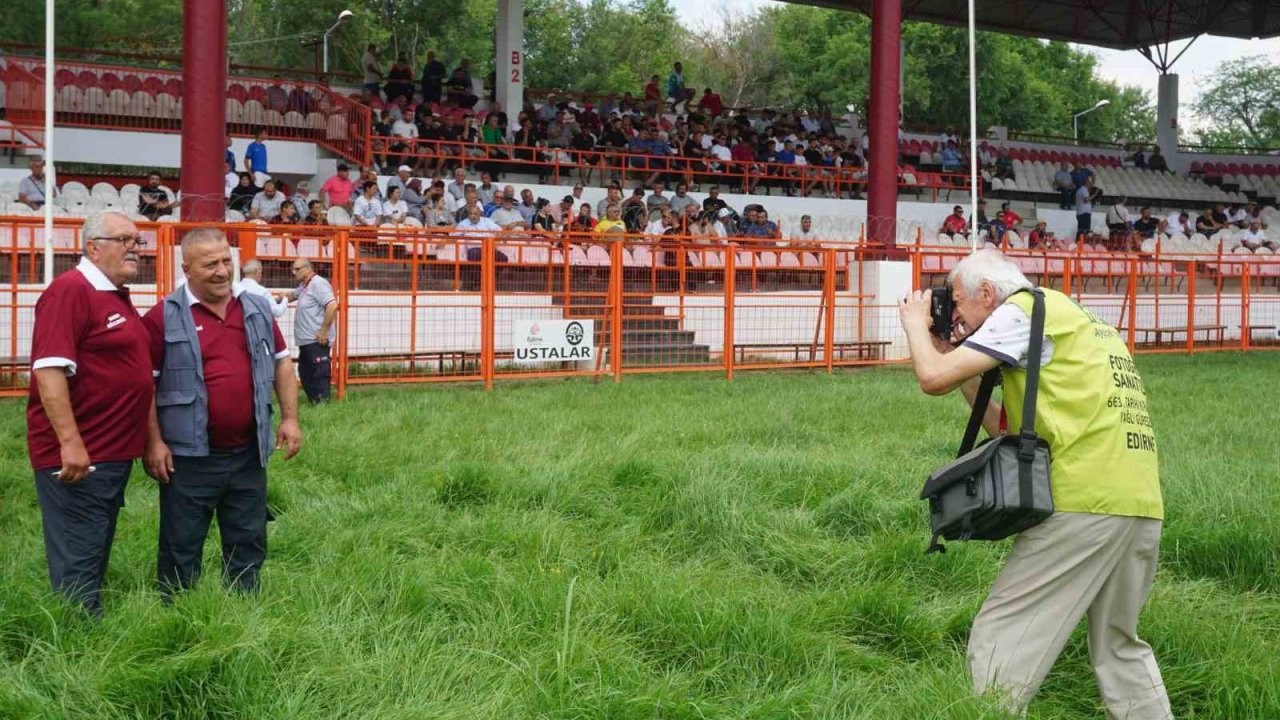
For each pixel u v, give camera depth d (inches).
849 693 158.6
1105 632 151.8
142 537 236.4
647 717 150.0
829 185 1115.3
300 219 737.0
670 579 202.7
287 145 919.7
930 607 199.5
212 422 187.8
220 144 604.7
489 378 564.4
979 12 1357.0
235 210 748.6
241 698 148.9
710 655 172.2
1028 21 1391.5
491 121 979.9
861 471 296.7
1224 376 642.2
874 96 797.2
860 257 749.3
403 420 413.7
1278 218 1326.3
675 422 415.5
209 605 171.6
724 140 1101.7
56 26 1578.5
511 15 1053.2
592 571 217.0
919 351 153.9
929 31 2242.9
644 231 844.0
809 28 2642.7
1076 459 145.9
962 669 159.6
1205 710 163.9
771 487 285.6
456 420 415.5
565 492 275.9
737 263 773.9
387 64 2048.5
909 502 262.7
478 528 243.3
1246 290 873.5
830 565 225.0
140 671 151.1
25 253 553.0
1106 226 1224.2
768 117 1239.5
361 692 152.9
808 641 177.5
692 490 262.5
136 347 182.4
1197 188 1416.1
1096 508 144.7
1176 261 836.6
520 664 164.2
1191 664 171.6
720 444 368.2
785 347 675.4
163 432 187.9
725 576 221.1
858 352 748.6
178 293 189.6
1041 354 148.2
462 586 199.0
